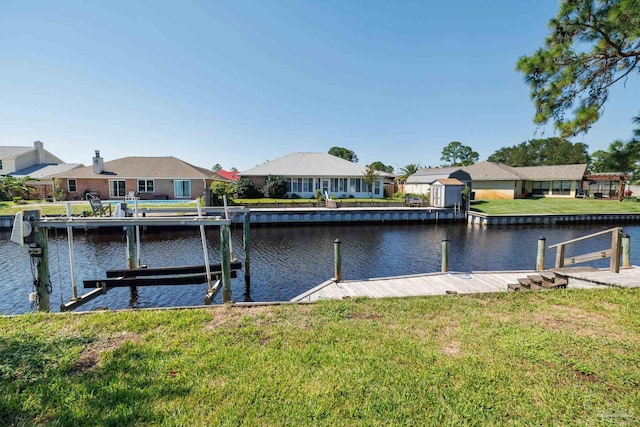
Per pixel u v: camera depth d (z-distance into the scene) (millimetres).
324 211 22562
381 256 13102
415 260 12445
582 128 4996
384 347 3395
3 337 3586
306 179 30047
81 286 9266
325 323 4094
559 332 3711
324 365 3039
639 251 14266
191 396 2584
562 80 4898
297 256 13039
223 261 7566
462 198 24859
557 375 2857
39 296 6449
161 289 9000
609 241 16516
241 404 2500
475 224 22969
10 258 12406
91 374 2871
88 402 2504
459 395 2602
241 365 3031
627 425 2258
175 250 14102
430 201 26828
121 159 30016
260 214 21750
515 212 24531
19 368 2945
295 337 3648
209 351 3309
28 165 34406
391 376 2855
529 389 2670
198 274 8320
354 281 7594
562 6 4777
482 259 12633
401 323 4086
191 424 2295
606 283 5809
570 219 23219
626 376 2811
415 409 2447
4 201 25172
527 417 2357
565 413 2393
